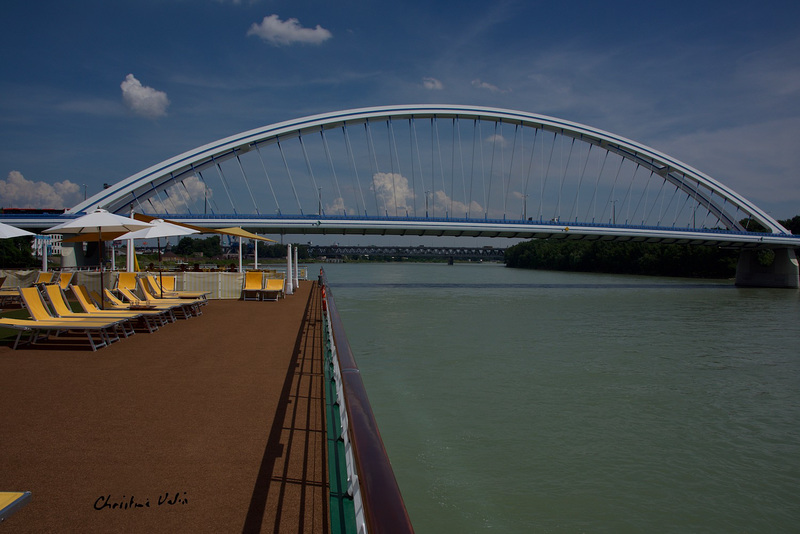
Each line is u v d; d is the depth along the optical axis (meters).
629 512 6.23
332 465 3.94
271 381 6.63
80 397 5.73
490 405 9.88
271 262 96.88
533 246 131.38
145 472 3.79
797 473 7.45
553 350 15.91
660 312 29.62
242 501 3.36
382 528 1.11
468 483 6.77
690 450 8.16
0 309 13.32
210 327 11.54
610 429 8.88
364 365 12.86
